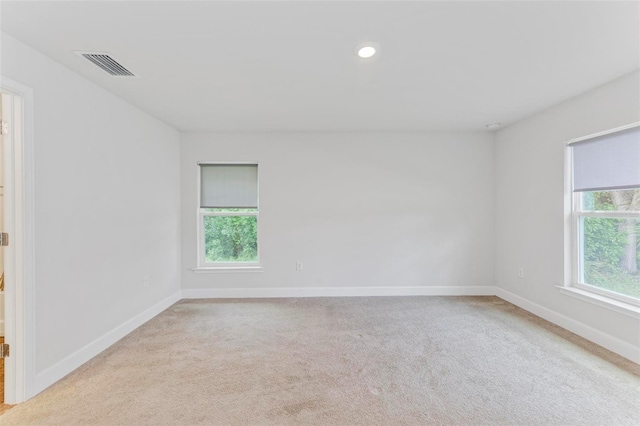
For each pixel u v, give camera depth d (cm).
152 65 212
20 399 180
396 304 364
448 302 371
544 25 166
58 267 207
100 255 249
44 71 196
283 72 223
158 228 341
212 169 401
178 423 162
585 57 202
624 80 230
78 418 166
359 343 257
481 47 190
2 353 180
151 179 327
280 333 279
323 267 401
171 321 312
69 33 172
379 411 170
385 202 402
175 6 149
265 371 213
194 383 199
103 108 253
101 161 251
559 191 295
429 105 297
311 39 180
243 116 331
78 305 224
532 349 244
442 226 402
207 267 398
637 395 183
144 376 208
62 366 208
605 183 251
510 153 368
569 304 282
